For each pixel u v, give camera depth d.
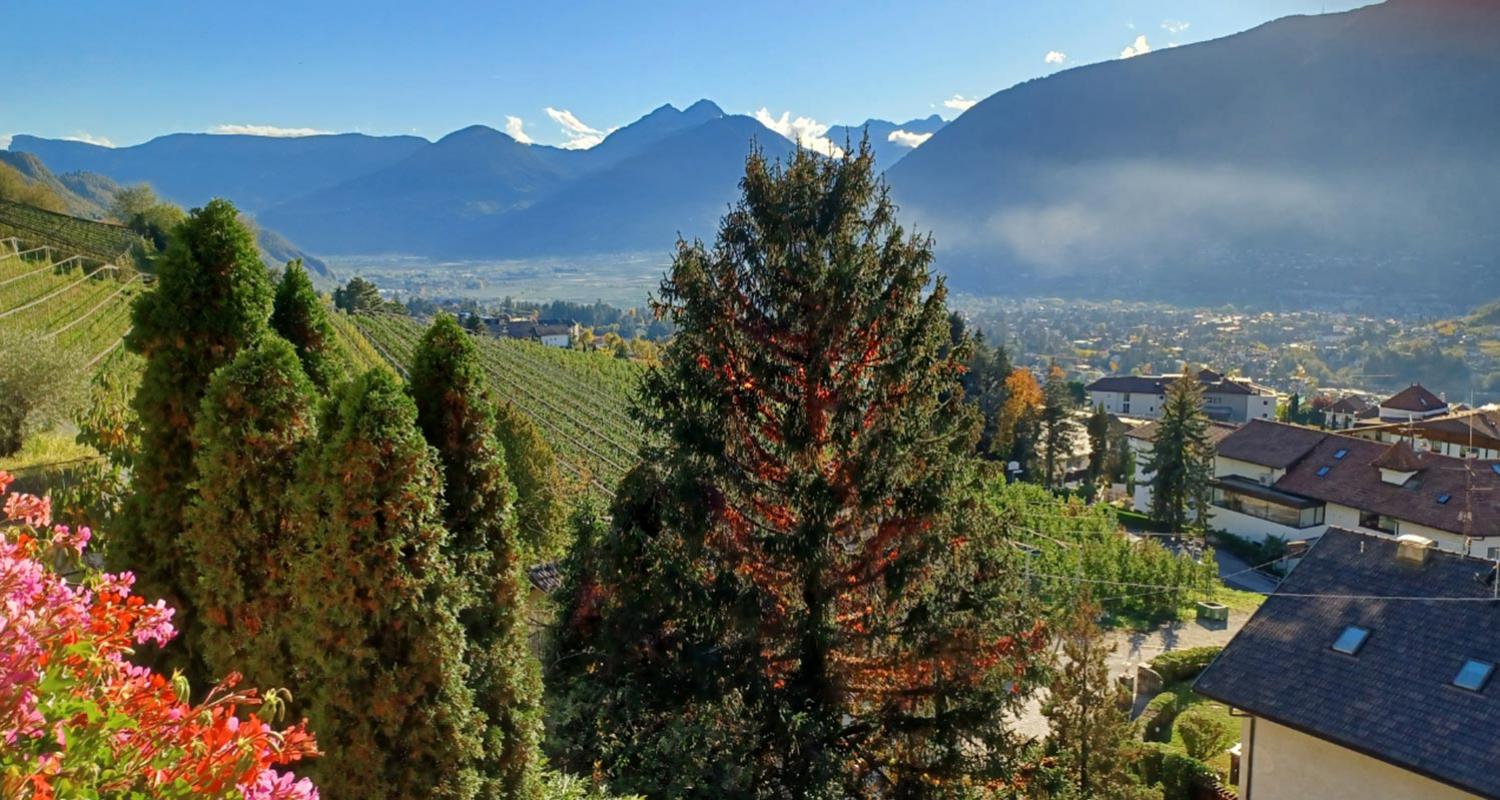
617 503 12.09
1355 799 13.52
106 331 32.50
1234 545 43.88
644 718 11.43
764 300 12.40
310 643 6.24
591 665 12.30
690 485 11.38
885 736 12.12
